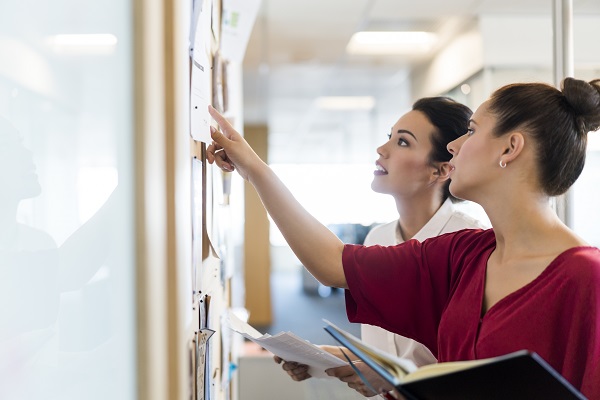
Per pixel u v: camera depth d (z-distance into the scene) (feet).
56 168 1.60
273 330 26.05
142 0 2.19
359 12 14.52
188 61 3.09
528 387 2.49
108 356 1.94
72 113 1.70
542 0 12.55
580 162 3.38
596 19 8.36
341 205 46.32
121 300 2.05
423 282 4.11
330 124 34.60
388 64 20.12
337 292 38.29
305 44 17.63
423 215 5.51
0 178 1.34
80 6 1.74
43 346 1.54
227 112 7.25
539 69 12.64
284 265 57.11
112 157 1.98
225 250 6.86
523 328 3.12
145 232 2.20
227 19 6.28
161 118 2.47
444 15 14.37
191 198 3.25
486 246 3.71
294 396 9.75
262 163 4.32
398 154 5.39
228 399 7.02
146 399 2.21
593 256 3.10
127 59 2.13
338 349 5.16
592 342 2.96
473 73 14.82
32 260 1.49
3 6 1.35
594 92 3.32
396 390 2.79
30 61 1.47
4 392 1.36
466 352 3.38
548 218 3.35
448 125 5.28
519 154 3.33
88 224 1.80
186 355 2.85
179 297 2.60
